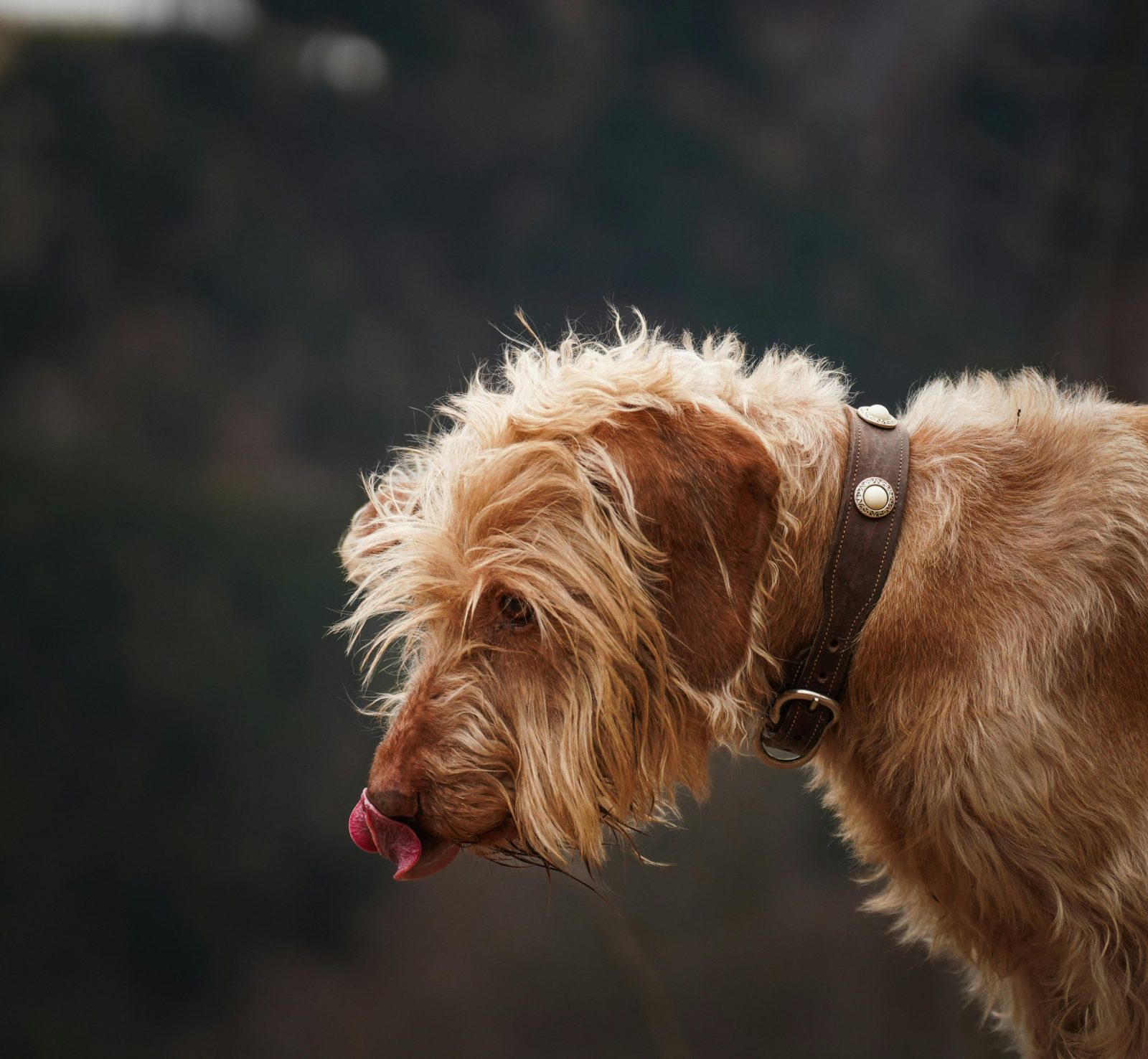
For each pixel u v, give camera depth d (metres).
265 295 29.55
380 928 21.84
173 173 29.03
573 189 31.45
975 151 28.31
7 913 22.11
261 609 25.73
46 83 28.80
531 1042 17.78
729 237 31.42
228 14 30.05
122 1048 21.27
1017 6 26.73
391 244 31.02
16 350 28.03
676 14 30.88
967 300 29.42
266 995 21.56
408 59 30.64
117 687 24.44
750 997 14.91
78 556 25.28
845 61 30.88
